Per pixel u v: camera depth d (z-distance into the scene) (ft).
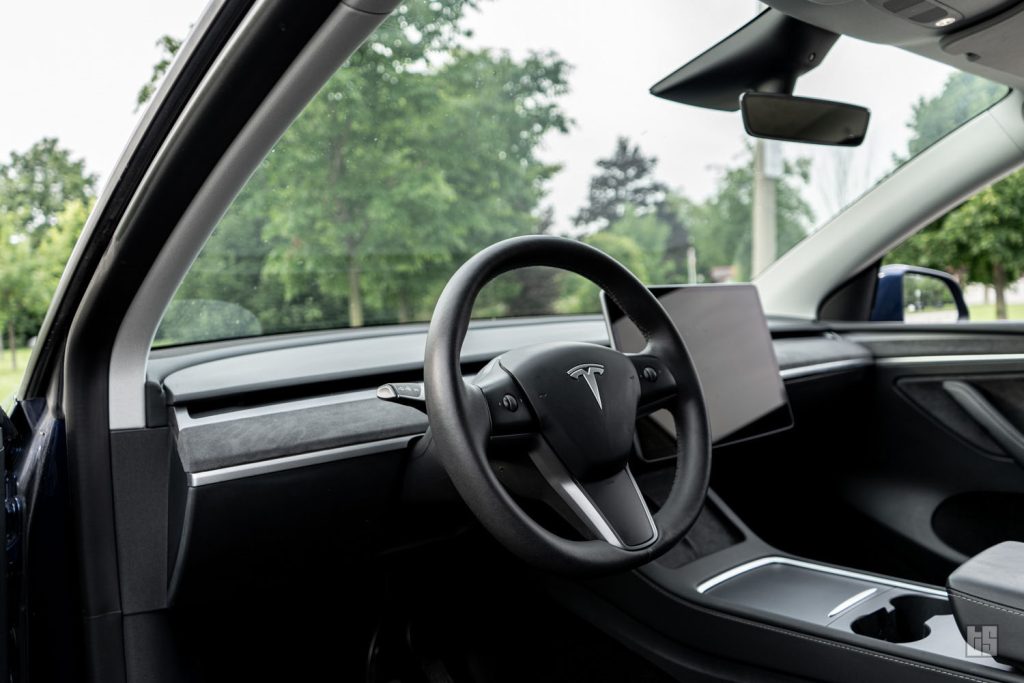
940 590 4.70
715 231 28.35
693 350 6.12
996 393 6.70
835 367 7.17
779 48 5.52
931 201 7.59
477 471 3.02
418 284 11.27
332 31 2.83
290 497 4.43
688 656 4.91
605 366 3.59
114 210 3.57
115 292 4.05
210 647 5.48
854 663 4.16
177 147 3.23
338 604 6.05
